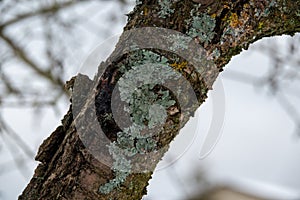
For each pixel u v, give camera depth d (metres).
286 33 1.41
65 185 1.35
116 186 1.34
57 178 1.35
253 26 1.36
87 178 1.34
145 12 1.34
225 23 1.34
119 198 1.35
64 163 1.35
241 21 1.35
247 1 1.35
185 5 1.33
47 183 1.36
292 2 1.37
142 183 1.36
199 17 1.33
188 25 1.33
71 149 1.35
